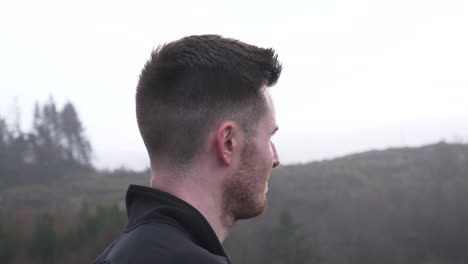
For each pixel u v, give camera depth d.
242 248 36.22
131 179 81.56
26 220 42.25
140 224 1.31
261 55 1.46
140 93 1.46
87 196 68.69
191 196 1.39
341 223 46.75
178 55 1.41
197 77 1.38
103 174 84.69
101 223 37.50
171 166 1.41
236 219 1.49
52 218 40.03
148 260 1.19
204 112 1.38
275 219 41.50
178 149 1.39
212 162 1.40
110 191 72.00
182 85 1.38
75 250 35.34
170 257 1.20
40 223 38.22
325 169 69.06
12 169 76.25
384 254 41.22
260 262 35.19
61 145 92.38
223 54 1.40
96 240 35.88
